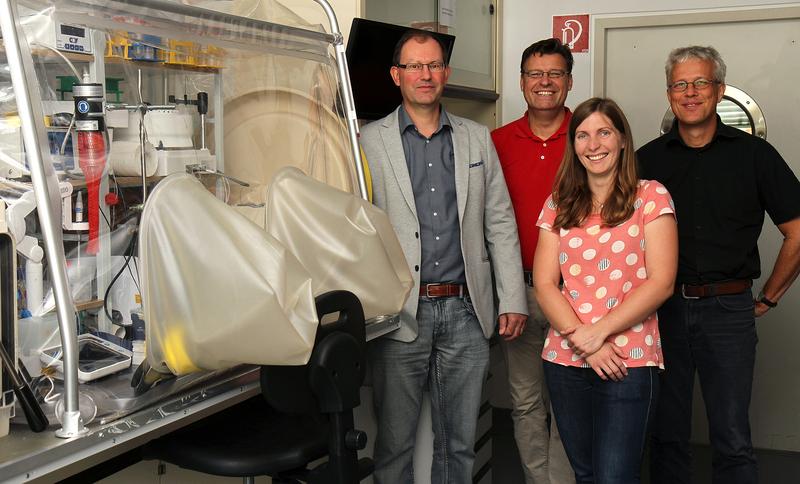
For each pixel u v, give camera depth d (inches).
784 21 156.4
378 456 106.4
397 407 104.0
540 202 122.1
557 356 96.1
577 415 96.2
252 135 85.1
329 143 93.7
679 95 108.7
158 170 71.9
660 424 113.7
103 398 60.2
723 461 109.7
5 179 60.1
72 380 54.8
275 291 60.4
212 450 68.4
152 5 67.6
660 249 91.7
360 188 92.7
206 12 72.6
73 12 62.3
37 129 53.8
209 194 63.8
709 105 107.8
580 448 97.1
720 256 107.6
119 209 67.4
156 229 61.3
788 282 114.0
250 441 70.4
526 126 124.6
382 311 80.5
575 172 96.4
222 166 80.8
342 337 66.4
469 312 107.4
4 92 59.3
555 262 98.3
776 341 160.7
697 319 108.5
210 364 62.2
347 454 66.7
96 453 56.9
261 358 61.5
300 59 88.4
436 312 105.0
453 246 105.8
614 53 166.1
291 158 89.7
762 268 160.2
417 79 103.7
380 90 118.0
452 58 145.2
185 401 64.7
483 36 159.9
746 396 109.0
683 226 110.0
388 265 80.3
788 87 157.5
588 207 95.0
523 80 124.0
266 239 62.6
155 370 62.3
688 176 110.3
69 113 63.6
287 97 89.0
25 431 56.1
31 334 60.6
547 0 165.9
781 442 161.9
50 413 58.4
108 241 65.9
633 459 92.2
